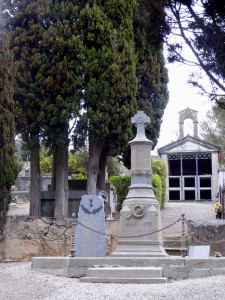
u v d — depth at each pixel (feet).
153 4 34.42
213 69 34.22
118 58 65.10
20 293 32.63
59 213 65.67
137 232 45.47
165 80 81.05
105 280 38.40
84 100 64.03
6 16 67.51
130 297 31.42
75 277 40.86
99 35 65.51
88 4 65.62
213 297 29.25
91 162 68.03
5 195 50.37
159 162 105.40
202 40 34.09
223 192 85.30
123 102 66.59
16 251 52.01
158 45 36.91
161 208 99.66
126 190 90.53
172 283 37.19
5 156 50.83
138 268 39.50
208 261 40.34
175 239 63.67
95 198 47.19
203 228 57.21
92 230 44.29
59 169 66.74
